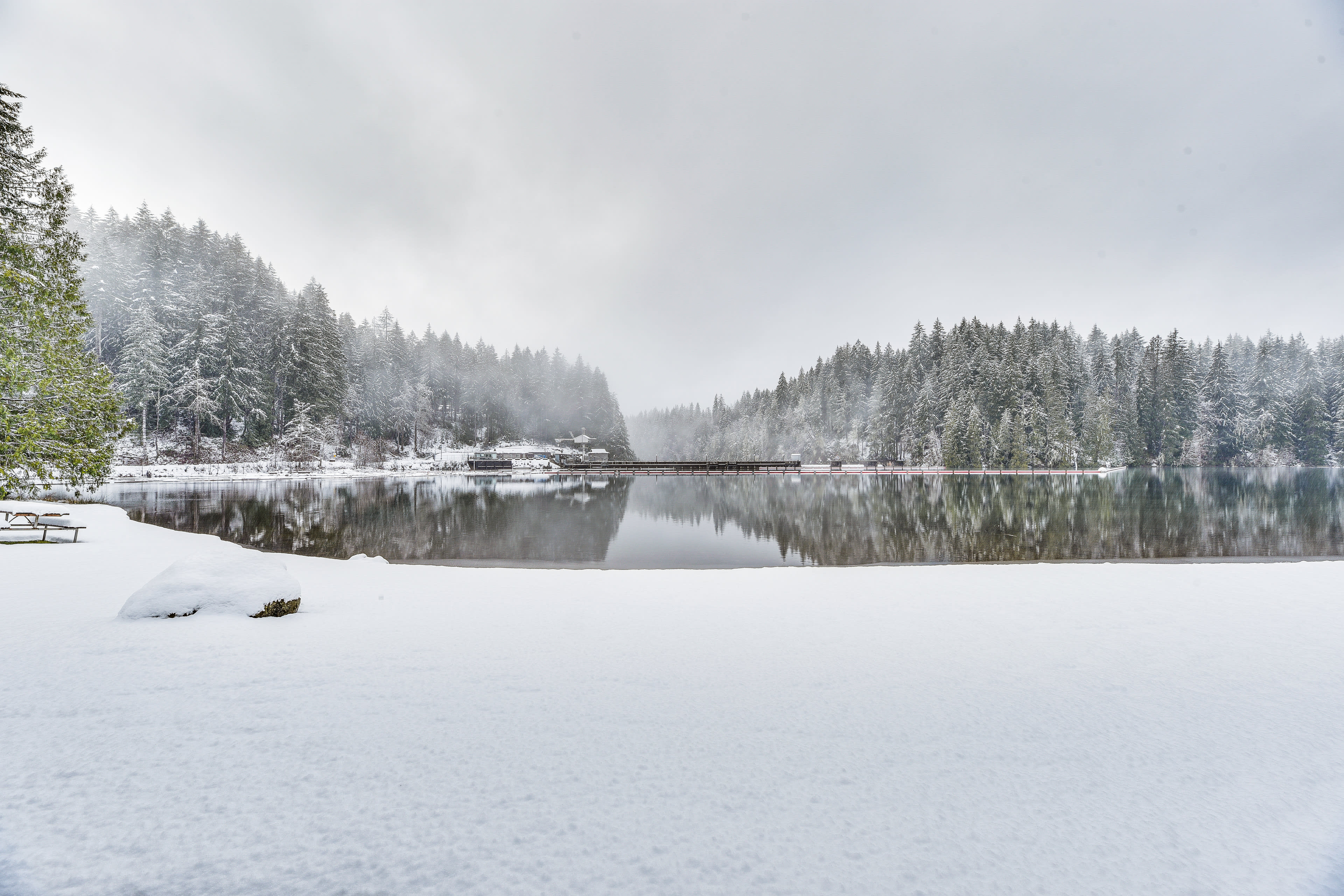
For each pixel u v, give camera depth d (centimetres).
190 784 253
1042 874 206
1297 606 647
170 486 4025
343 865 204
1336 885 199
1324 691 382
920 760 286
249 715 329
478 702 354
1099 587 771
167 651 446
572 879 200
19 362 809
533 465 8350
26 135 1340
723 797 249
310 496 3488
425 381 8894
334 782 256
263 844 214
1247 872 207
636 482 5641
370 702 352
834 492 4053
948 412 6438
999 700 365
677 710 345
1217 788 262
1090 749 298
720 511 2856
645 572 948
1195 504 2855
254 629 523
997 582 810
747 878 201
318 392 6016
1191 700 365
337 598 701
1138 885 201
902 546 1770
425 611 625
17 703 338
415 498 3550
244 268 6769
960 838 224
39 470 841
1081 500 3117
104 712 328
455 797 246
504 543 1861
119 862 202
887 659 451
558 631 535
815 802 247
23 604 616
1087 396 6412
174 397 5166
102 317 5125
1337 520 2195
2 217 1035
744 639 508
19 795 240
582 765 275
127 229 6156
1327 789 260
